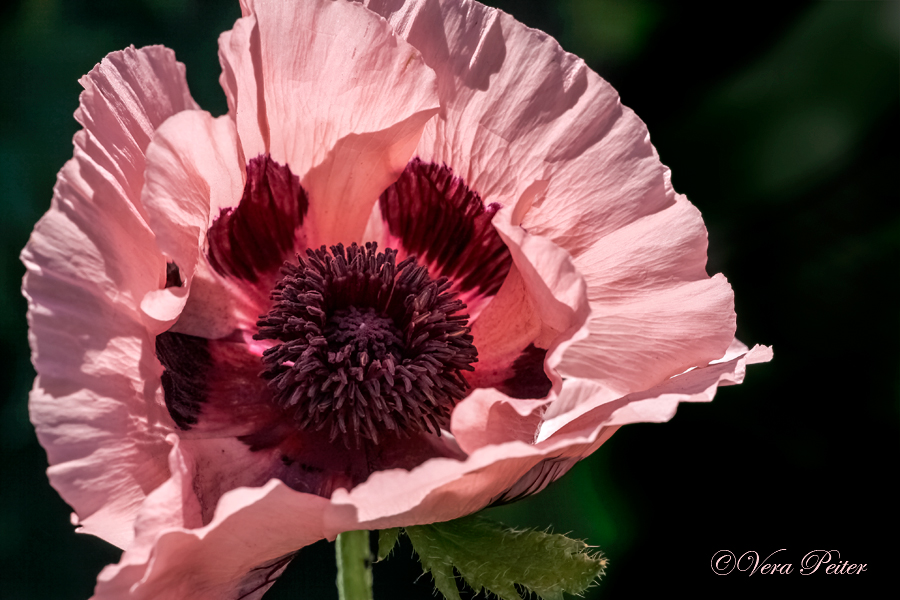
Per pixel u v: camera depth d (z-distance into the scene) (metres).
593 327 0.46
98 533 0.43
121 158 0.45
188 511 0.43
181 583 0.43
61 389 0.43
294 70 0.46
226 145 0.45
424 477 0.42
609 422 0.44
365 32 0.46
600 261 0.46
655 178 0.46
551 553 0.45
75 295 0.43
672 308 0.46
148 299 0.44
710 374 0.45
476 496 0.44
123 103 0.45
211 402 0.46
